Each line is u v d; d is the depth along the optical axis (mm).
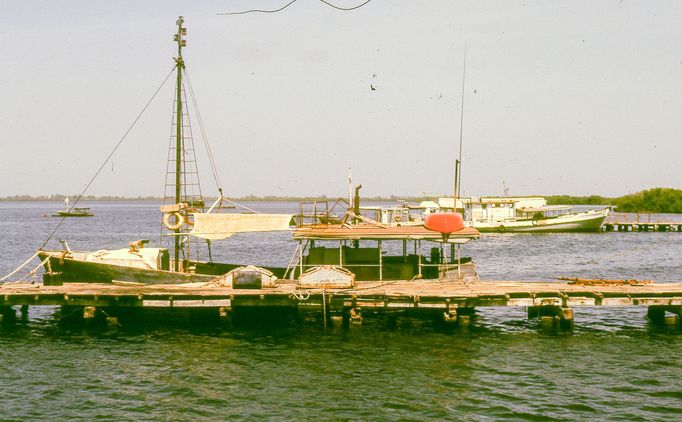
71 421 18500
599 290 29641
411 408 19516
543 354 25266
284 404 19828
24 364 23828
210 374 22656
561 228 102000
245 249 82562
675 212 167875
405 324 30078
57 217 199625
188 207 36281
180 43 37094
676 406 19703
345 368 23328
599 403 19938
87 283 32688
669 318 30250
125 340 27297
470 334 28438
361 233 31438
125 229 129625
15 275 51156
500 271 56812
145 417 18828
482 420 18609
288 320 30688
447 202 82062
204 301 28359
